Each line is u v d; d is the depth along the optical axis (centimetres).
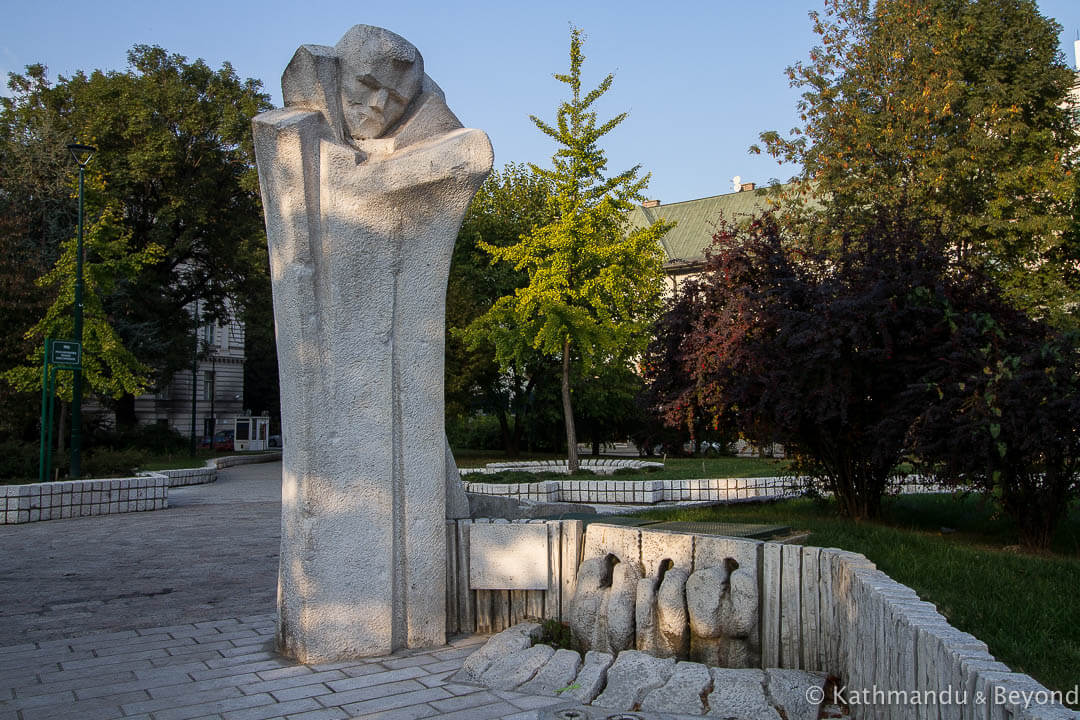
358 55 538
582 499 1733
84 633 602
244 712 418
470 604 584
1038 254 2088
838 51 2242
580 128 1984
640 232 2067
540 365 2988
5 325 2161
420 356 548
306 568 508
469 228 3212
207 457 3497
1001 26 2169
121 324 3012
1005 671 230
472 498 667
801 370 904
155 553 1008
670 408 1095
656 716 408
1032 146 2144
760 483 1620
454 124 580
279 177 514
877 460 884
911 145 2066
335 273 517
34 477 1769
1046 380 746
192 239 3438
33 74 3259
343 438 518
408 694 445
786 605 457
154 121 3241
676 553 503
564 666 465
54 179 2656
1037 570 644
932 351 853
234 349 5075
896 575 619
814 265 1026
